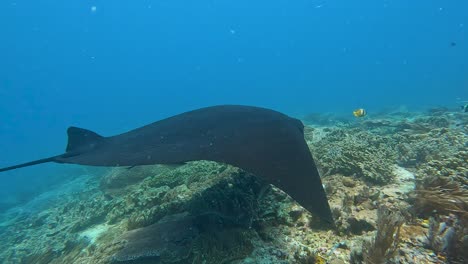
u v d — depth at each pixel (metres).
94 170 18.62
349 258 3.54
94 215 7.39
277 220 4.46
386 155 6.78
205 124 4.58
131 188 8.97
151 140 4.47
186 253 4.20
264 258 3.80
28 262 6.96
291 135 4.07
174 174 7.35
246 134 4.14
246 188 5.09
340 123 16.12
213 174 6.49
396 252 3.35
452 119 12.88
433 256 3.26
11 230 10.98
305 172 3.41
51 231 8.38
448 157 5.70
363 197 4.68
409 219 3.98
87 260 4.98
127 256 4.43
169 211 5.47
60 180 20.00
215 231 4.39
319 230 4.17
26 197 18.20
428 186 4.51
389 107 29.33
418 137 8.19
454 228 3.34
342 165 5.90
